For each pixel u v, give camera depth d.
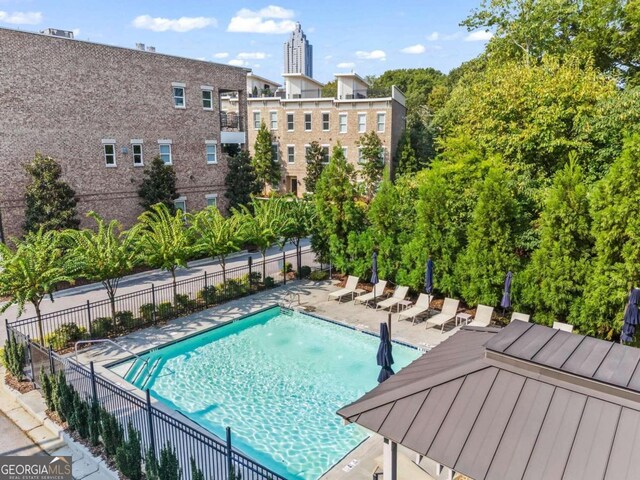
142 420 9.81
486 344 6.48
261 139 46.44
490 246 16.72
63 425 10.77
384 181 20.59
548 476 4.88
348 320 17.70
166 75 28.02
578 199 14.36
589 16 27.77
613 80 21.45
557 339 6.72
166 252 16.95
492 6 30.14
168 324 17.20
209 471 8.95
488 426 5.53
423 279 18.61
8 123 21.69
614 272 13.74
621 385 5.37
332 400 12.60
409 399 6.18
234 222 19.67
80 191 24.72
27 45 21.94
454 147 23.47
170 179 27.33
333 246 22.11
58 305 19.09
